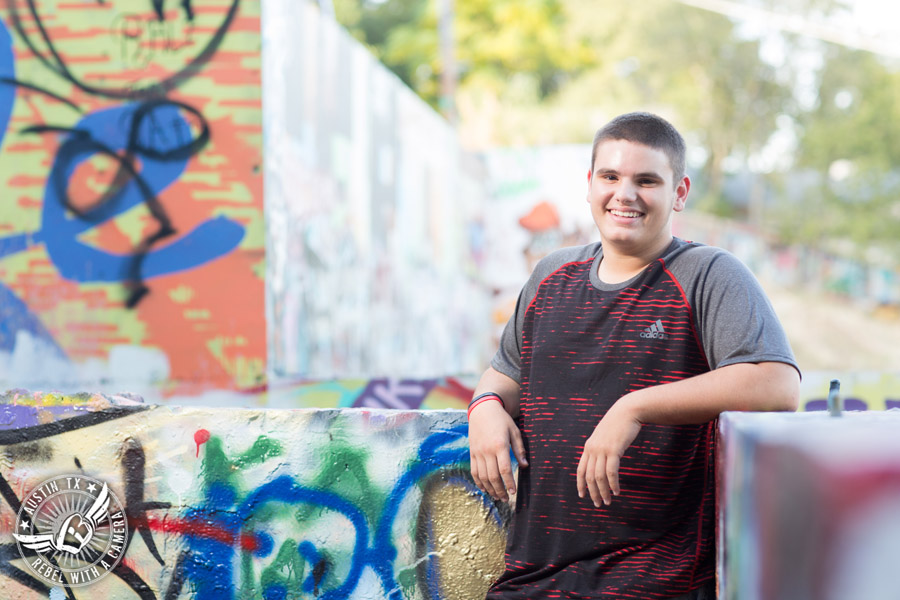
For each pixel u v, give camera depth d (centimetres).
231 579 244
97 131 489
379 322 1008
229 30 489
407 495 241
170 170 489
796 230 2494
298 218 689
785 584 175
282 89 573
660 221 216
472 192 1587
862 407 480
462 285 1518
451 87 1579
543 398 220
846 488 173
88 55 489
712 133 2678
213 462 245
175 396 486
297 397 506
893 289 2455
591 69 2691
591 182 225
